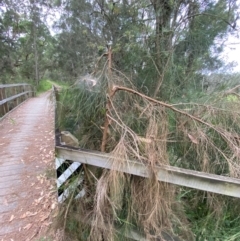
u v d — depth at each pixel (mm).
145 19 2660
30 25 12773
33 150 3248
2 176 2459
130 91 1426
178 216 1284
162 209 1145
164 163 1152
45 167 2686
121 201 1169
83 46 4559
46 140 3701
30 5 10430
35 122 4875
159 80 2248
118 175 1130
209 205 1364
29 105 7238
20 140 3680
